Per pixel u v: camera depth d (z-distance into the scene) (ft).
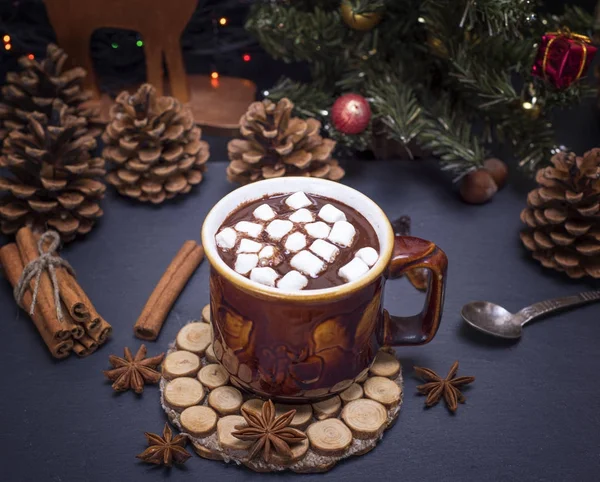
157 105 1.90
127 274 1.76
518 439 1.45
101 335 1.58
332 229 1.39
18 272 1.66
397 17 1.93
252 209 1.46
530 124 1.90
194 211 1.92
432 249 1.39
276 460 1.36
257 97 2.38
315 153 1.88
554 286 1.75
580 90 1.84
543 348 1.62
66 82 1.96
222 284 1.31
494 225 1.90
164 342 1.61
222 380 1.47
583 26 1.91
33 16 2.34
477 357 1.60
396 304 1.70
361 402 1.44
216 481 1.38
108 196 1.95
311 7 2.04
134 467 1.40
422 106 1.97
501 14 1.67
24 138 1.75
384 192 1.97
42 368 1.56
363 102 1.85
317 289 1.29
